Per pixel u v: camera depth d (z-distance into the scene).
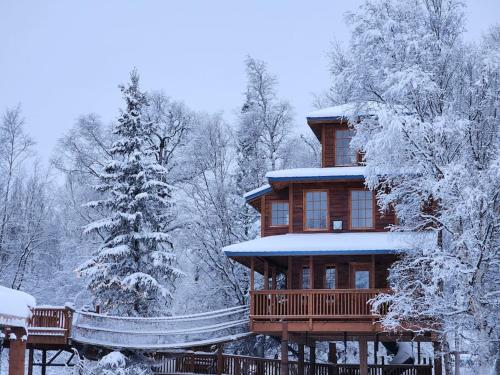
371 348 49.34
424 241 31.17
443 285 31.81
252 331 34.28
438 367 34.81
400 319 31.50
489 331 29.70
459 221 30.28
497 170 28.86
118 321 36.22
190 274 52.69
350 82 32.59
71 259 54.78
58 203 59.53
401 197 32.59
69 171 52.81
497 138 31.47
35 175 57.34
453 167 29.12
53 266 57.97
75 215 56.62
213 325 36.44
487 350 29.12
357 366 39.34
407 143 30.48
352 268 36.31
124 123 43.38
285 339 33.81
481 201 29.25
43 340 34.75
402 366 38.38
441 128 29.98
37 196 56.38
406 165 31.08
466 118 31.38
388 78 30.91
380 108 31.09
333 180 36.59
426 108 31.83
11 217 53.41
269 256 35.44
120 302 40.41
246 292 49.06
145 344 35.84
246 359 38.31
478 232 29.36
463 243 29.48
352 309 33.53
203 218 49.72
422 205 31.81
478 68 31.70
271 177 36.69
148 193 42.22
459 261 29.34
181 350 37.69
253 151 52.22
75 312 35.56
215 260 49.22
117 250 39.94
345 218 36.81
